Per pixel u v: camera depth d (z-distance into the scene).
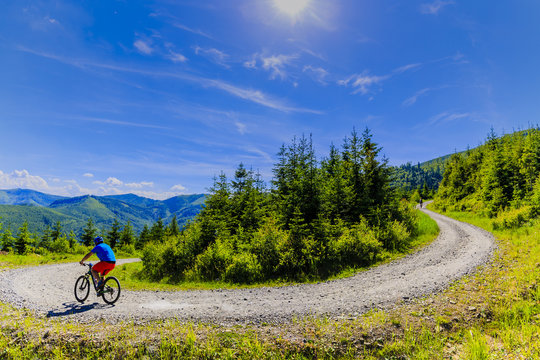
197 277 15.12
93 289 11.51
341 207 21.73
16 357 6.22
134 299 10.05
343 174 24.03
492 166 39.00
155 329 7.06
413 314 7.65
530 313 7.46
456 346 6.39
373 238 17.92
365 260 16.33
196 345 6.34
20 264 19.19
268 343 6.36
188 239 18.28
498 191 35.53
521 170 35.00
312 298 9.89
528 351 5.79
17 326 7.25
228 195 24.05
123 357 6.10
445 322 7.22
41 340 6.63
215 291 11.64
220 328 7.15
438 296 9.09
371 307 8.43
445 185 70.25
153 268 17.52
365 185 23.75
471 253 16.59
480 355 5.79
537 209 23.80
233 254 16.36
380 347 6.33
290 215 17.75
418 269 13.66
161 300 9.93
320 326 7.08
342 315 7.86
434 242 22.02
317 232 16.52
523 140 46.16
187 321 7.61
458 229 28.47
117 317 7.93
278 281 13.66
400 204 26.19
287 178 21.22
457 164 61.47
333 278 13.58
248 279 14.05
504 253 15.09
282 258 14.98
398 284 11.02
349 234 17.64
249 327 7.21
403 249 19.55
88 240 64.06
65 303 9.39
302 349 6.18
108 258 9.30
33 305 9.04
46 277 14.30
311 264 14.85
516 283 9.40
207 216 19.91
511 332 6.65
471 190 52.72
